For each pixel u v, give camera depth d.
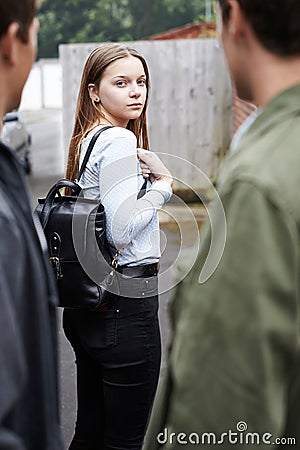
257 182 1.39
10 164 1.52
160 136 10.27
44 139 22.48
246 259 1.38
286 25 1.46
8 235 1.40
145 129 3.25
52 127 27.16
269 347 1.37
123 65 3.02
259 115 1.53
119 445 3.02
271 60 1.52
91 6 48.53
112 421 3.02
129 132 2.89
